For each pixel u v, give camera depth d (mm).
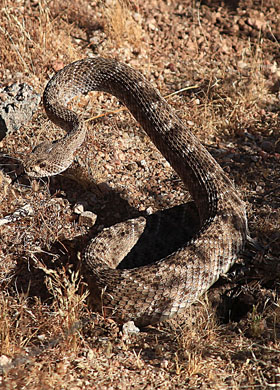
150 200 8961
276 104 11352
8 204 8758
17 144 9805
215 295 7324
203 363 6000
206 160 8312
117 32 12523
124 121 10484
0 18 12344
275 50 13219
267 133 10562
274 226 8258
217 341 6488
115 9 13039
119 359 6117
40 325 6609
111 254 7727
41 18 12391
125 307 6816
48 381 5473
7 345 6023
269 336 6520
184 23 13898
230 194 7969
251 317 6781
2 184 9031
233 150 10078
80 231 8500
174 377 5844
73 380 5609
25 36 11734
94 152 9453
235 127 10648
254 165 9719
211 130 10602
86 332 6648
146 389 5617
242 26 13930
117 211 8797
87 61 9438
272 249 7871
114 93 9383
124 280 6836
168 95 11297
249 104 11172
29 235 8320
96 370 5855
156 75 11867
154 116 8766
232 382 5730
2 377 5547
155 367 6000
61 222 8594
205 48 13023
